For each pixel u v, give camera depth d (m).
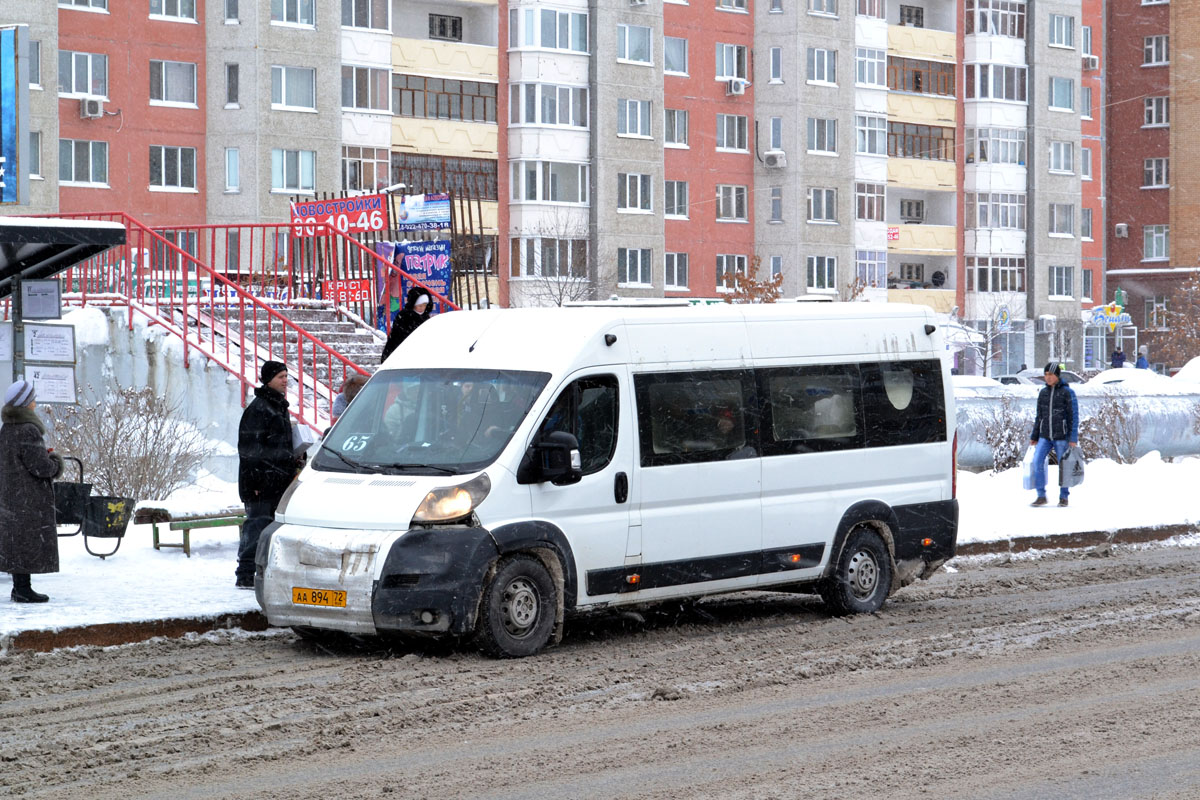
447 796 8.19
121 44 58.06
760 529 13.91
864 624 14.12
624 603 13.02
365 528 12.23
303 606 12.38
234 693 10.85
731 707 10.42
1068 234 88.38
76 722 9.94
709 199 74.31
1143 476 27.34
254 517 14.56
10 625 12.42
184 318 22.78
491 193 67.81
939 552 15.42
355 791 8.27
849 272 77.62
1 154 35.50
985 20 84.81
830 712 10.23
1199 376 38.78
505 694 10.80
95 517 16.09
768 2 75.75
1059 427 23.30
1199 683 11.16
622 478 12.96
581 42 69.31
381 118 63.69
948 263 85.00
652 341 13.41
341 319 26.84
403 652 12.52
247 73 60.03
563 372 12.78
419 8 67.06
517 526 12.23
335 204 29.02
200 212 59.97
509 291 68.06
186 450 21.09
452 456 12.49
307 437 16.34
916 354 15.47
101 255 25.55
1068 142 88.25
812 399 14.48
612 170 69.94
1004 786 8.35
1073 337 87.88
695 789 8.30
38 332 16.12
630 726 9.84
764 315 14.30
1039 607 15.06
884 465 14.98
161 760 8.98
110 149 57.78
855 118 78.06
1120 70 100.81
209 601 13.84
